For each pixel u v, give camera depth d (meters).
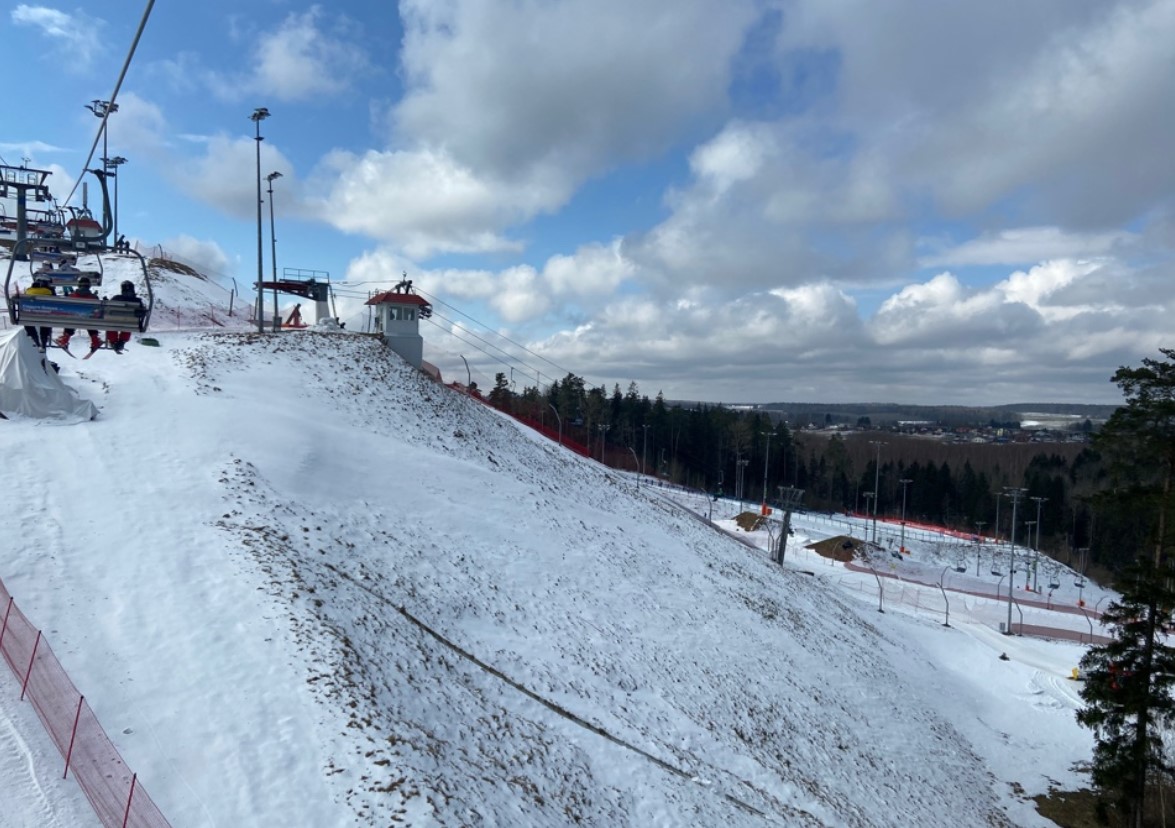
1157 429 25.45
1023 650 48.91
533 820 13.34
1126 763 25.45
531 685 19.34
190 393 29.53
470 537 27.11
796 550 76.31
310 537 21.48
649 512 43.47
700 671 24.84
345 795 11.65
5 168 36.34
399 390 38.69
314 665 14.88
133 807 10.64
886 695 31.25
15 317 18.88
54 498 19.50
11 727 11.72
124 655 14.09
